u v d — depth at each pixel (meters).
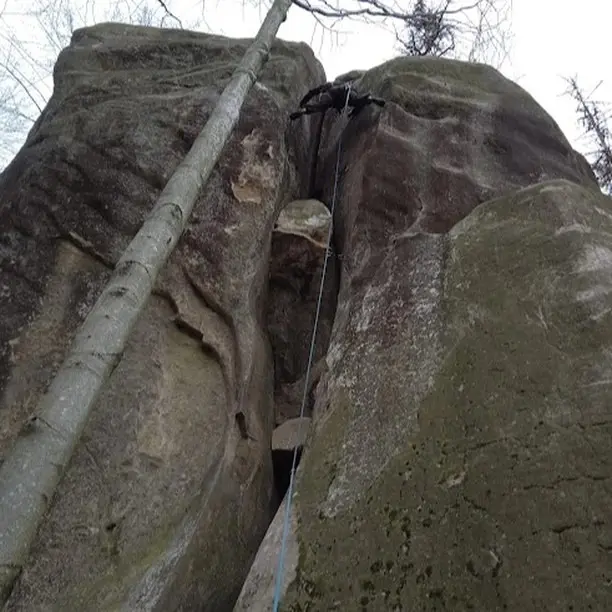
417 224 4.80
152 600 3.04
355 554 2.61
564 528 2.38
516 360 3.01
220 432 3.87
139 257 2.94
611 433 2.56
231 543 3.57
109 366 2.56
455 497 2.64
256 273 4.66
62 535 3.15
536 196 3.83
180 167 3.57
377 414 3.19
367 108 6.02
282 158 5.33
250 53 4.68
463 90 6.11
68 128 4.95
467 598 2.33
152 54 6.09
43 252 4.16
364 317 3.85
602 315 3.03
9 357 3.70
